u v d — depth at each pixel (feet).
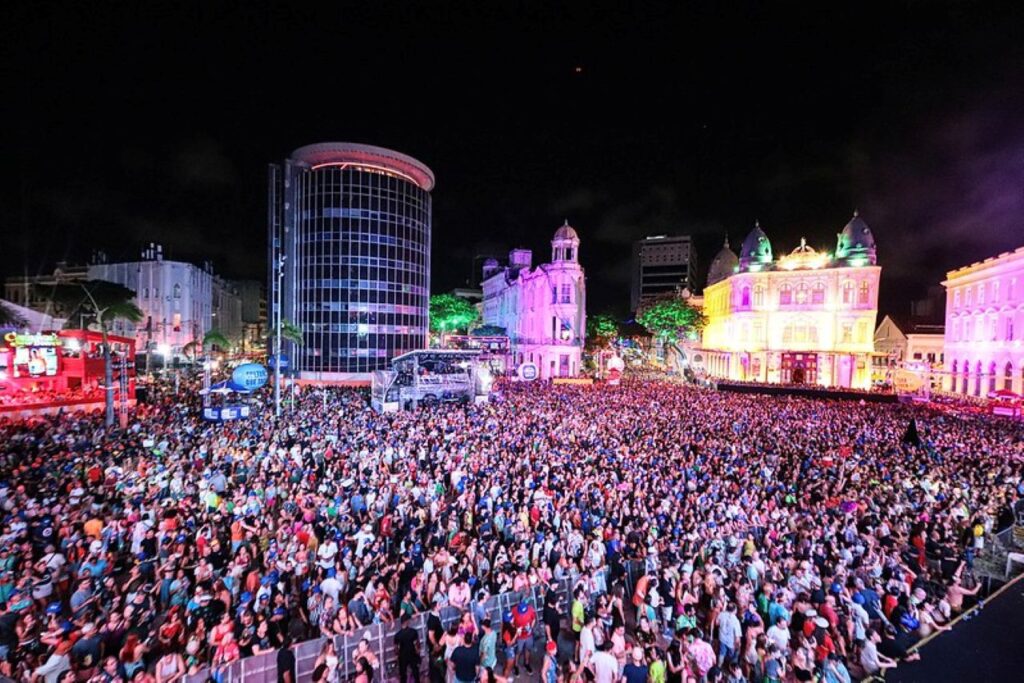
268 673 31.73
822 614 37.06
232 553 45.19
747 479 63.67
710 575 39.81
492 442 79.71
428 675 36.06
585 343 318.45
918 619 40.88
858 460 75.05
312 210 217.56
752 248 258.98
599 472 65.05
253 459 68.80
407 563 41.83
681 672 31.07
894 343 277.85
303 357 219.00
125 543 46.91
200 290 304.50
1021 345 179.63
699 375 238.07
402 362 146.51
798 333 241.76
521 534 47.42
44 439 80.12
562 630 40.55
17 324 129.18
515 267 325.42
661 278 540.93
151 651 32.04
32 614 34.73
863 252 233.55
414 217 234.38
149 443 74.23
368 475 63.41
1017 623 43.16
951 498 58.80
